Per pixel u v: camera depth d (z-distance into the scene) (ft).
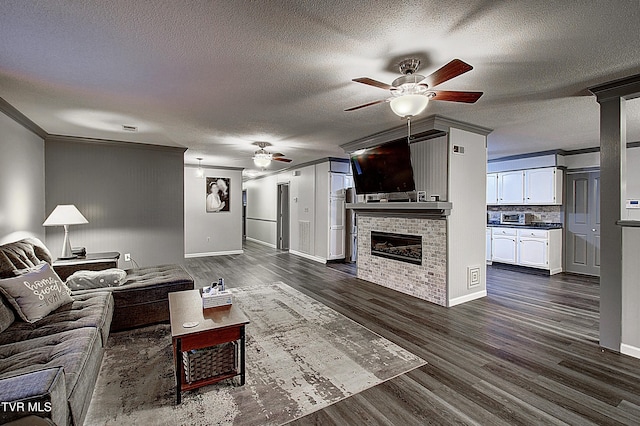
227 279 17.51
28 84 8.56
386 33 6.19
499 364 8.10
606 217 8.99
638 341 8.45
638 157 16.28
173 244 17.89
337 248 22.84
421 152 14.14
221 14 5.52
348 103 10.27
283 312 11.95
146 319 10.41
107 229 16.26
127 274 11.91
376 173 14.60
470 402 6.53
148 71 7.79
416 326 10.68
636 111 11.18
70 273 12.07
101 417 5.98
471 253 13.70
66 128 13.51
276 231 29.89
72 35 6.15
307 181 24.86
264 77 8.20
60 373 4.34
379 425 5.85
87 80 8.30
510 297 14.16
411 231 14.43
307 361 8.21
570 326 10.67
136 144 16.80
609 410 6.27
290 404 6.46
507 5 5.30
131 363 8.05
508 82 8.64
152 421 5.90
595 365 8.04
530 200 19.94
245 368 7.73
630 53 7.00
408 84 7.48
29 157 12.66
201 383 6.77
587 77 8.33
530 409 6.30
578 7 5.33
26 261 8.79
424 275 13.76
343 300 13.60
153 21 5.71
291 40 6.43
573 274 18.90
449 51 6.92
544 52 6.97
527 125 13.17
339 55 7.07
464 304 13.12
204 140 15.98
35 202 13.42
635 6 5.30
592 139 15.88
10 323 6.95
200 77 8.17
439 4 5.29
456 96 7.47
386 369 7.84
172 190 17.84
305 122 12.60
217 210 26.27
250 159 22.33
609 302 8.95
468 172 13.48
